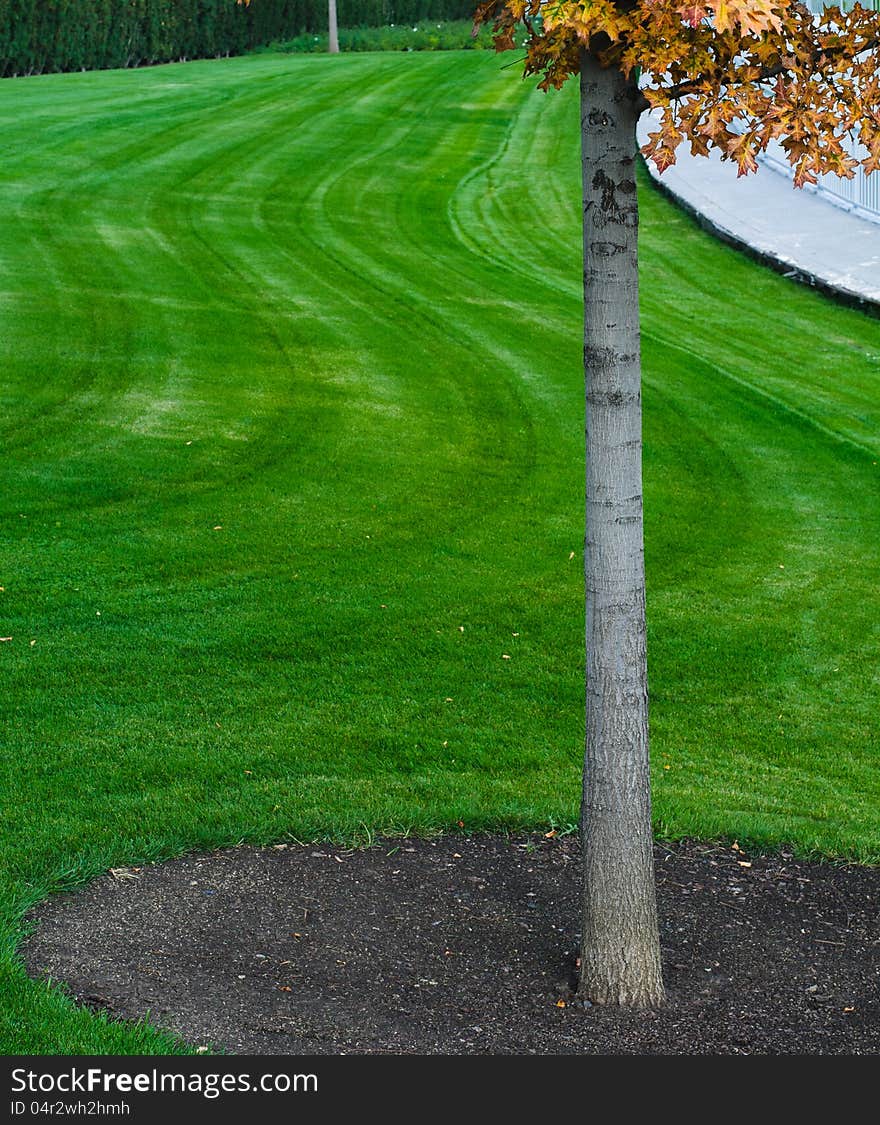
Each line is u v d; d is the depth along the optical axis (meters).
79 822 5.64
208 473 10.76
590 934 4.55
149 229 19.44
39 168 22.44
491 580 9.09
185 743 6.51
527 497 10.91
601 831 4.49
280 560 9.16
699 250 20.78
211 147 26.08
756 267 19.81
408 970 4.68
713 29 3.85
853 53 4.21
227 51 45.38
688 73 3.89
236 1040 4.13
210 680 7.29
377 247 20.06
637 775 4.46
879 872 5.74
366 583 8.87
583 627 8.40
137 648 7.61
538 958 4.85
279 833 5.70
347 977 4.59
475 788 6.25
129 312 15.20
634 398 4.26
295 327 15.45
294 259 18.77
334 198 23.05
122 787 6.02
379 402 13.12
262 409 12.52
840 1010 4.55
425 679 7.50
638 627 4.40
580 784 6.37
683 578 9.50
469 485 11.09
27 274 16.22
